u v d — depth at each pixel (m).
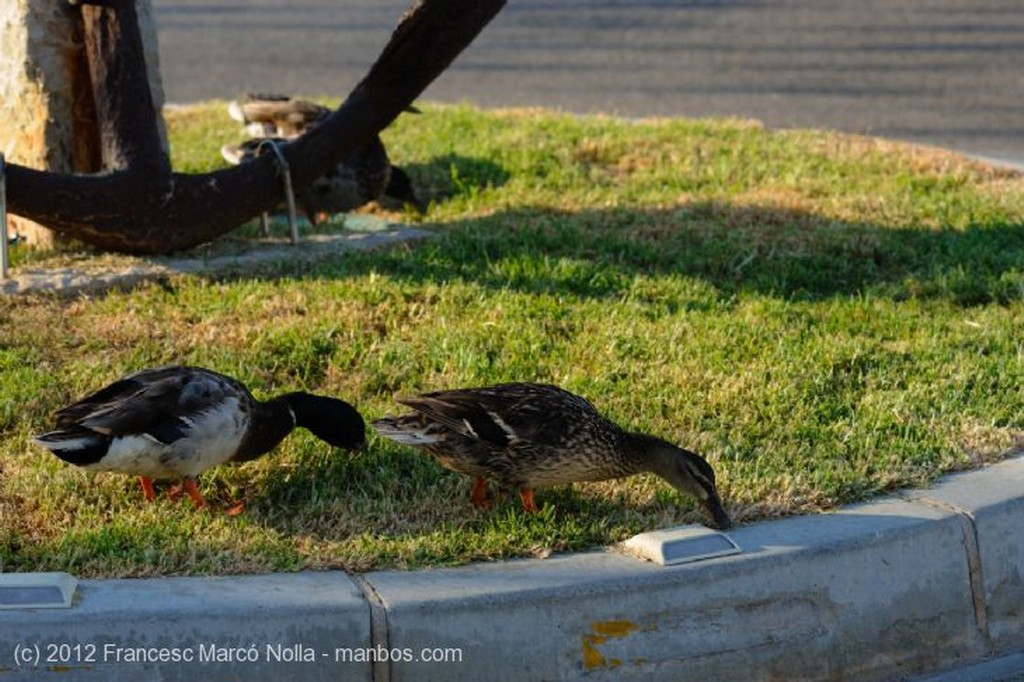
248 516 6.99
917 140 15.37
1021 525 7.09
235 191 10.12
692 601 6.32
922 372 8.72
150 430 6.66
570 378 8.42
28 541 6.70
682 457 6.96
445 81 18.23
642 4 22.92
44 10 10.34
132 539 6.69
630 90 17.73
